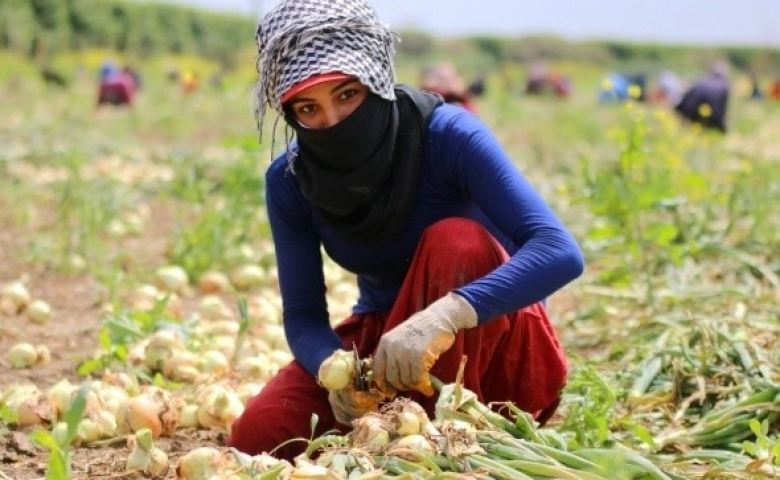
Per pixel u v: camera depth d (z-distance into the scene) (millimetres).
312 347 3699
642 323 5559
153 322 5176
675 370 4324
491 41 83250
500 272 3354
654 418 4191
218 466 3107
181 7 57500
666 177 6863
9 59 42438
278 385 3801
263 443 3725
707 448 3893
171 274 6875
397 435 3191
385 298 3826
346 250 3717
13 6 46188
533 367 3654
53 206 10438
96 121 19297
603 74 68312
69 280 7438
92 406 4027
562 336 5859
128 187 10867
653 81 69688
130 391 4445
